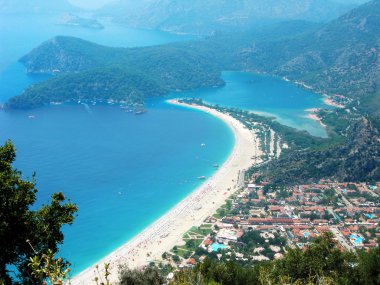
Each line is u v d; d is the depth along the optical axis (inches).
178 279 3043.8
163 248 7529.5
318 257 3415.4
